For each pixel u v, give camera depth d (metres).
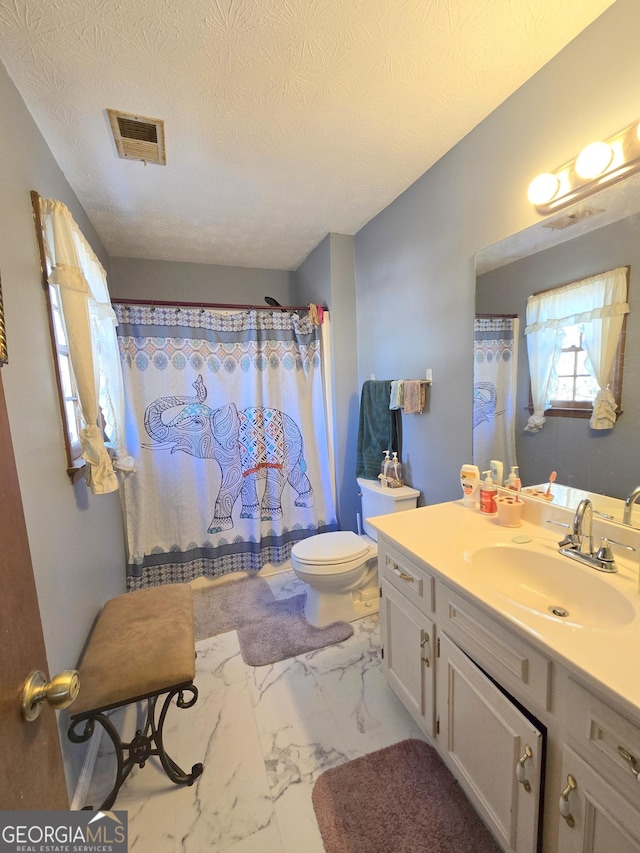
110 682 1.12
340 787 1.21
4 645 0.53
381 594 1.52
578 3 1.01
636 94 0.99
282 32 1.04
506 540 1.26
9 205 1.03
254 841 1.08
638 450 1.07
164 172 1.67
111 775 1.30
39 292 1.19
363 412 2.36
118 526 2.19
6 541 0.56
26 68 1.08
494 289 1.49
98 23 0.98
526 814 0.86
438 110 1.39
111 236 2.32
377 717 1.48
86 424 1.37
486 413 1.58
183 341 2.39
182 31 1.01
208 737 1.42
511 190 1.37
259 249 2.65
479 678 1.00
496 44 1.12
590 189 1.12
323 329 2.64
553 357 1.29
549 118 1.21
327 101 1.31
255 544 2.60
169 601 1.55
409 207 1.92
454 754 1.13
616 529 1.11
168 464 2.42
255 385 2.53
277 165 1.68
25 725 0.56
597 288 1.14
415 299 1.95
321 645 1.90
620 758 0.66
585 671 0.69
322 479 2.77
